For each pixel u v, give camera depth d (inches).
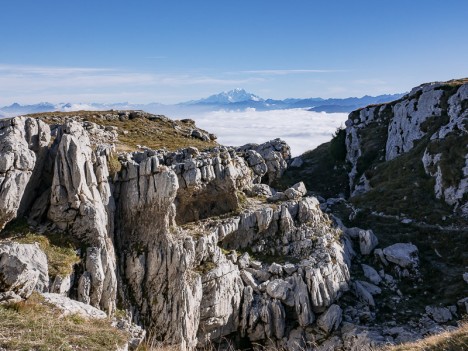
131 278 1405.0
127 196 1489.9
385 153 3462.1
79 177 1332.4
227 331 1536.7
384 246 2054.6
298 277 1610.5
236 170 1947.6
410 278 1850.4
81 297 1194.0
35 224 1322.6
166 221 1444.4
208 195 1796.3
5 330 698.8
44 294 922.1
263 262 1733.5
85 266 1243.8
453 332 823.1
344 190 3430.1
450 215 2269.9
